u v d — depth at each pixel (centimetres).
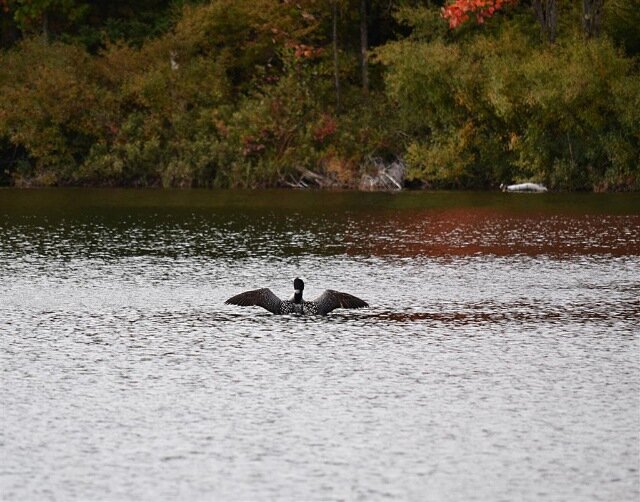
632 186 16575
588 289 7950
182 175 18288
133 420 4831
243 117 18400
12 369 5653
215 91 19250
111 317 6931
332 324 6712
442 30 18475
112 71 19638
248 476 4206
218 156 18225
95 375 5538
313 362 5791
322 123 18225
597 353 5997
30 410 4966
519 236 10938
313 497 4009
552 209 13638
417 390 5278
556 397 5172
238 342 6231
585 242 10488
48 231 11288
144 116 19125
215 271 8719
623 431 4694
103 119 18912
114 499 3997
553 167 16825
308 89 18912
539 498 4009
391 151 18112
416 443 4553
